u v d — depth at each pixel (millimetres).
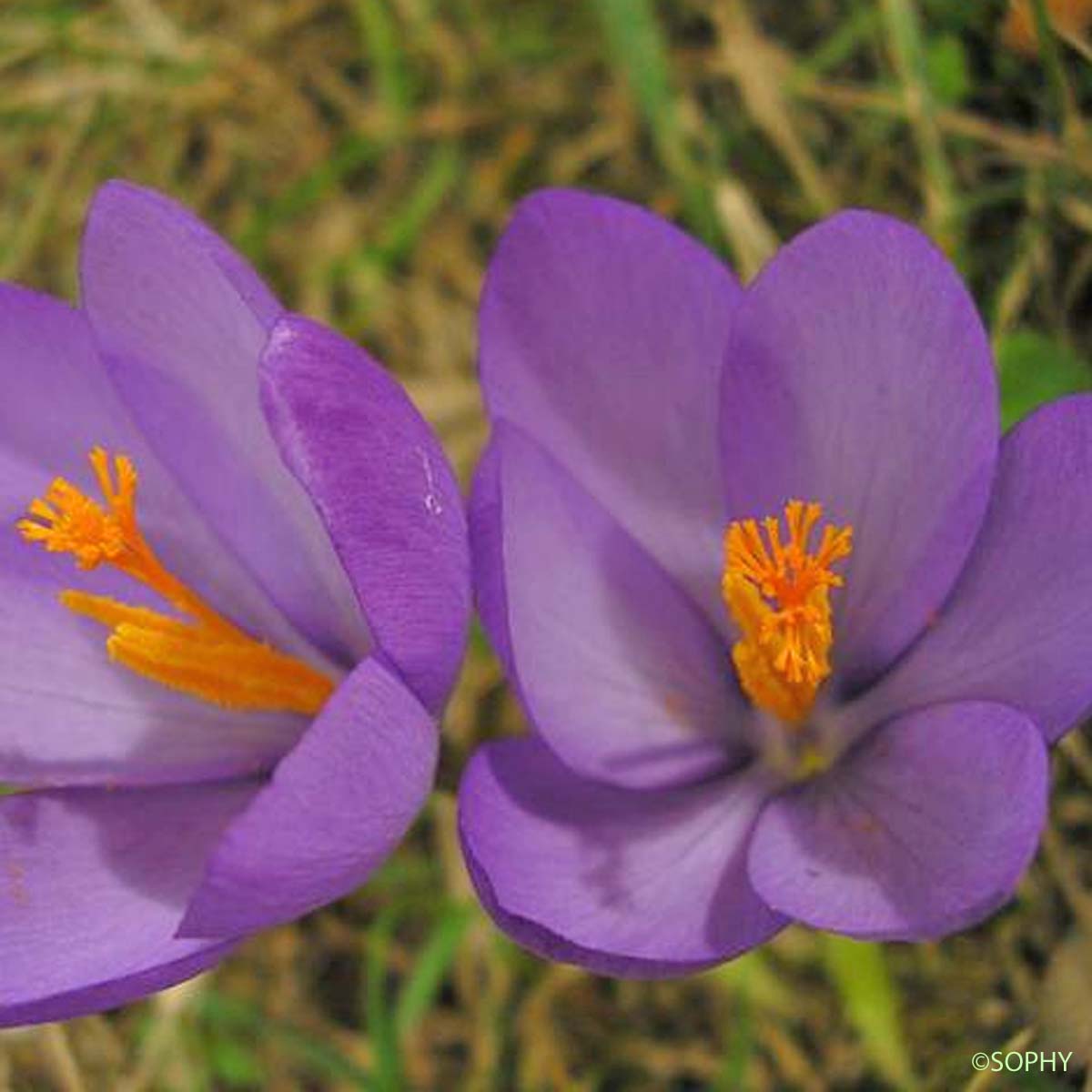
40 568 285
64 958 269
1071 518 268
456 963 341
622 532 282
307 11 380
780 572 270
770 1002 330
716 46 370
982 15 347
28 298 281
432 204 374
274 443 273
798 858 269
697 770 281
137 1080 328
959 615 276
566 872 270
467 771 265
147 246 272
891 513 279
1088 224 337
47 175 377
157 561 283
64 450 286
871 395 277
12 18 379
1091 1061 309
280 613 286
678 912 270
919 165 356
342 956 346
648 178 372
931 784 269
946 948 331
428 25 376
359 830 255
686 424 284
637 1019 340
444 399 361
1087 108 342
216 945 263
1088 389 326
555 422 282
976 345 269
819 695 282
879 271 271
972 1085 309
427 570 259
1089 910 320
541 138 376
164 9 382
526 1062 338
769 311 275
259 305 267
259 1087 341
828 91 356
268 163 380
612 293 280
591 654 278
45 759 282
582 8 373
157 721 283
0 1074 329
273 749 281
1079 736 324
